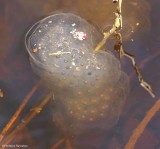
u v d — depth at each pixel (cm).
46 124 56
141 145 54
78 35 58
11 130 56
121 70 58
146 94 56
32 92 57
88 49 57
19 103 57
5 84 58
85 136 55
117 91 56
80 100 56
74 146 54
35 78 58
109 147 54
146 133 55
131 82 57
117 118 56
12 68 59
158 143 55
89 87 56
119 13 57
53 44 58
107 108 56
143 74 58
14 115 56
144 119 55
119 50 59
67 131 55
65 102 56
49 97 57
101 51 57
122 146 54
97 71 56
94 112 55
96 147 54
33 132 55
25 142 55
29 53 59
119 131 55
